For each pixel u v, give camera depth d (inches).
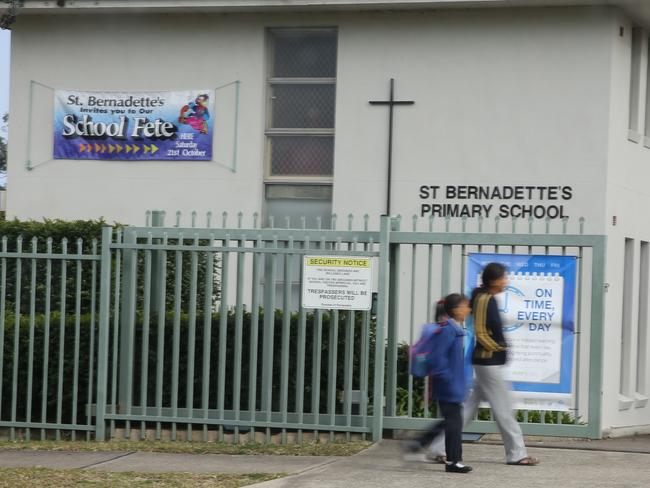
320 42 762.8
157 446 512.7
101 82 776.9
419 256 723.4
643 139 790.5
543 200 724.0
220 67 763.4
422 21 740.0
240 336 519.2
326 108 762.2
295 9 743.1
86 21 779.4
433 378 444.1
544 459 476.7
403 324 724.7
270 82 765.3
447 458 440.5
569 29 724.7
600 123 719.7
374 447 500.4
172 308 610.2
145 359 525.7
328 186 757.9
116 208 773.9
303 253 510.3
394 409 522.3
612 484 417.4
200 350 545.0
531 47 727.7
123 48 775.1
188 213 764.6
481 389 460.1
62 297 530.3
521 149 727.1
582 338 708.0
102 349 526.9
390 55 742.5
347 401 511.5
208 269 522.0
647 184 810.2
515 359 503.8
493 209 728.3
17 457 489.1
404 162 739.4
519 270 505.4
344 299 506.0
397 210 739.4
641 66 781.3
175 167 767.7
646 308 820.0
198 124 764.6
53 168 782.5
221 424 519.2
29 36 786.2
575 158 722.8
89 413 530.0
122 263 533.0
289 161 764.6
